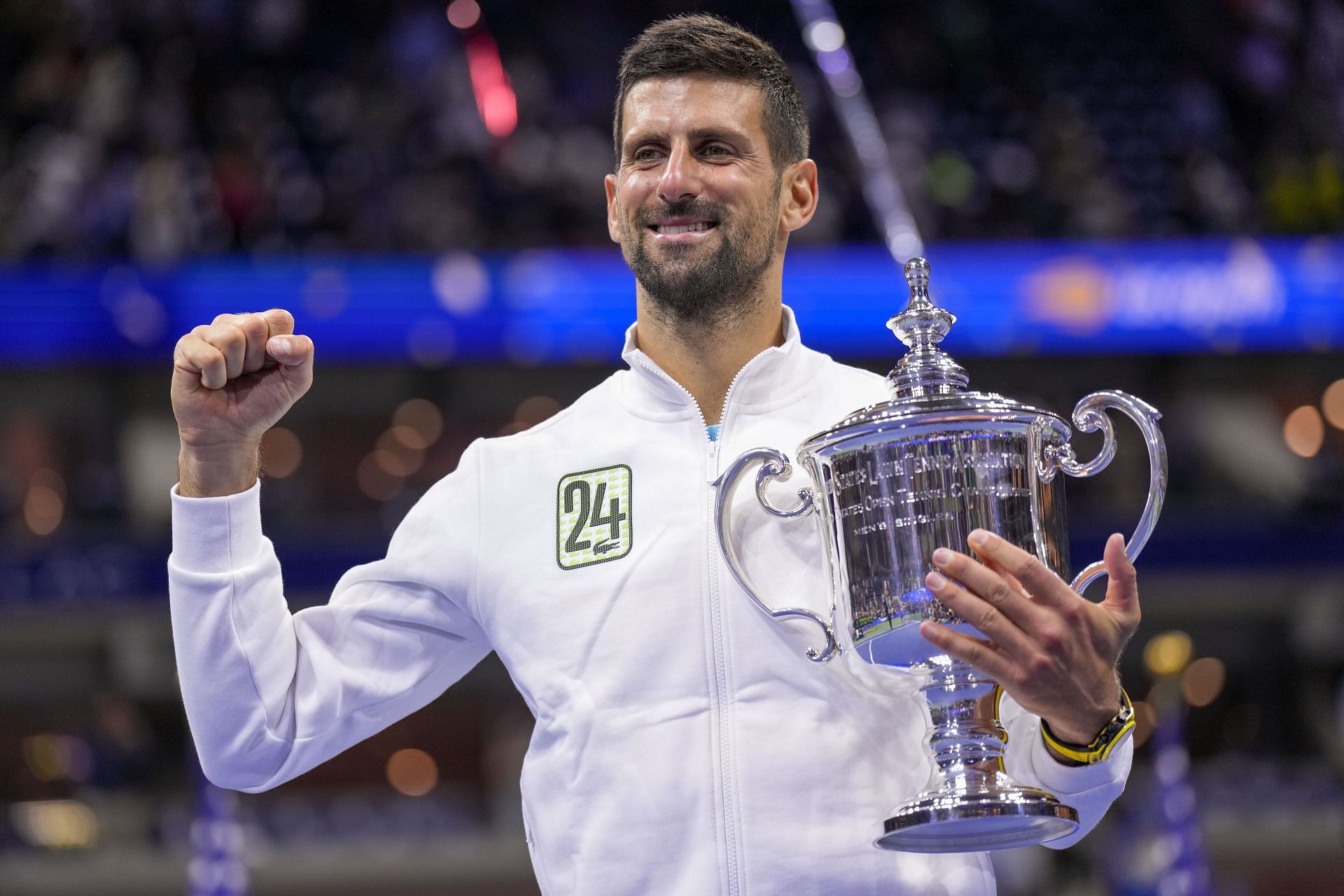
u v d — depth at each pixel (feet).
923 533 18.30
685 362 21.56
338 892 93.09
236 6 126.11
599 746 19.42
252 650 20.10
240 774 20.68
